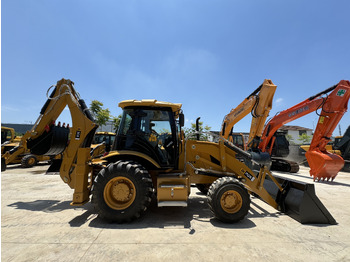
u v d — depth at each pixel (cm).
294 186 350
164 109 373
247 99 505
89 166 356
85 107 394
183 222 311
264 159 491
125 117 366
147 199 306
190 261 204
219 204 306
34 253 216
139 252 220
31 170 880
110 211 298
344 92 613
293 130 4319
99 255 213
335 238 261
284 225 304
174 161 363
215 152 393
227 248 231
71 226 291
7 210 364
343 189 579
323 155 651
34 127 374
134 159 357
